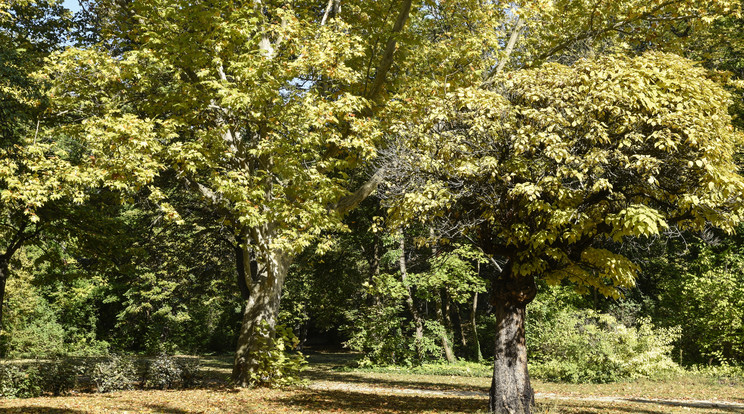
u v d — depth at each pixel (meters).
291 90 12.64
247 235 14.20
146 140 10.73
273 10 12.79
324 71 11.89
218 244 21.30
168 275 30.55
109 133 10.46
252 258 16.28
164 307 32.34
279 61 12.23
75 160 15.84
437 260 23.61
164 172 16.59
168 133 11.59
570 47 14.18
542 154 8.46
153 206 18.41
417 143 9.60
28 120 14.23
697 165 7.58
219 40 11.65
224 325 38.97
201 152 11.76
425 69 14.86
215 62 11.36
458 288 23.41
